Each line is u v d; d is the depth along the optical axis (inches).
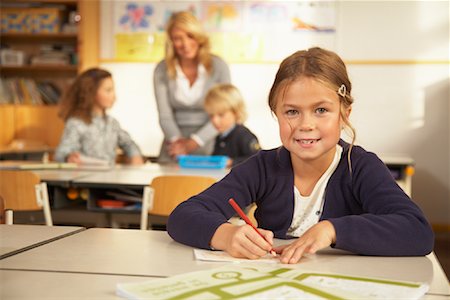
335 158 45.9
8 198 88.9
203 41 137.6
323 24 182.7
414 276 31.9
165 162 143.9
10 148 180.5
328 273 31.3
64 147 121.3
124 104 192.9
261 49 185.3
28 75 198.4
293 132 40.8
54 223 105.2
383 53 181.3
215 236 37.4
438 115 180.5
